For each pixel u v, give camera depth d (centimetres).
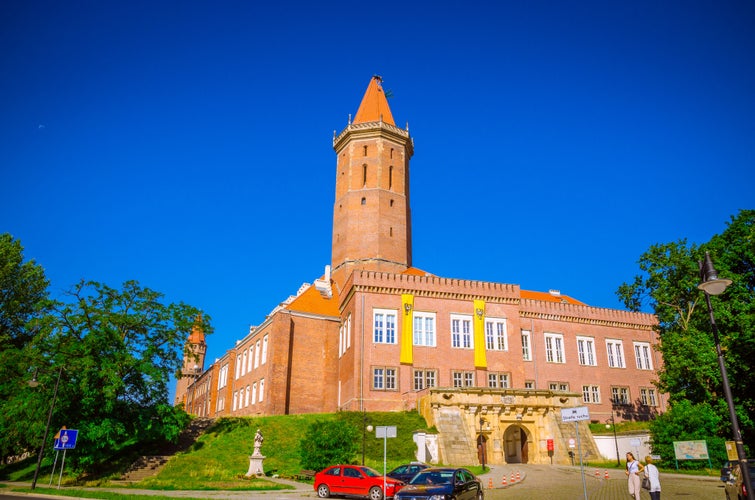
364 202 6825
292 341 6031
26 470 4412
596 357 6406
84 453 3778
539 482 3216
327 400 5944
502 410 4566
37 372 3509
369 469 2694
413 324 5572
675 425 3900
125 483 3544
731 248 4544
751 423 4034
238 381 7394
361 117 7544
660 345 4897
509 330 5862
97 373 3934
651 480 1969
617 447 4225
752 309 4016
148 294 4441
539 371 6053
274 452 4131
